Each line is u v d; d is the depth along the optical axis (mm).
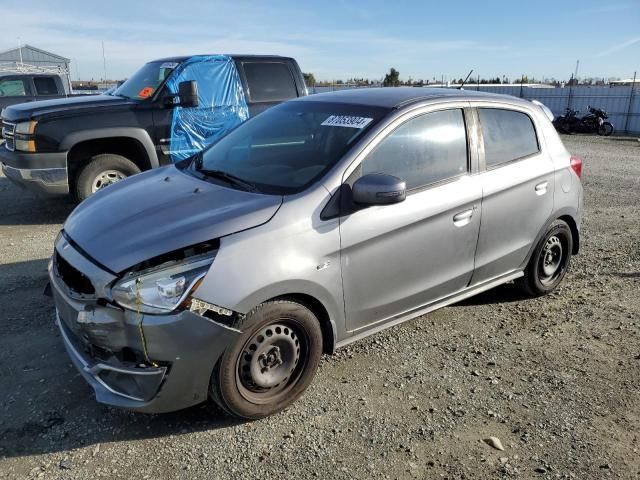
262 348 3035
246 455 2859
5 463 2756
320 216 3174
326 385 3496
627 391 3508
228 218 2980
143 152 7230
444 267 3883
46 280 5027
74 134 6734
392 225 3453
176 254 2799
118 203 3445
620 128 26719
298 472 2746
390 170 3535
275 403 3160
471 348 4027
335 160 3379
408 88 4359
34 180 6684
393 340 4109
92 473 2713
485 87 32219
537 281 4812
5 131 7199
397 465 2812
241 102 7797
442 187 3773
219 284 2811
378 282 3494
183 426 3082
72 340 3127
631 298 4973
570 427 3139
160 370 2760
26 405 3221
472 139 4035
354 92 4273
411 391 3457
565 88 28875
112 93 8141
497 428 3123
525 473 2777
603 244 6602
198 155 4273
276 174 3498
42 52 41656
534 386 3549
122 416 3156
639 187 10188
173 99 7266
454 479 2729
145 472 2729
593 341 4172
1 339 3939
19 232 6613
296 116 4086
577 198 4906
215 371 2908
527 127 4555
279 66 8188
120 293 2744
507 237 4312
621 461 2871
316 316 3322
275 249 2984
